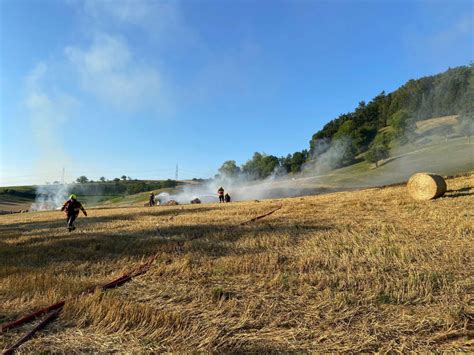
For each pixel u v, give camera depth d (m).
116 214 23.02
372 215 13.24
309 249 8.45
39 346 4.20
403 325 4.33
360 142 111.25
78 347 4.13
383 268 6.63
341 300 5.14
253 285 6.12
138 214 21.39
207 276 6.82
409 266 6.65
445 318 4.38
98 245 10.22
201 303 5.36
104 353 3.98
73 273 7.39
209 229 12.60
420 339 4.00
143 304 5.14
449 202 14.90
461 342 3.89
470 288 5.43
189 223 14.79
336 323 4.51
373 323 4.44
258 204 23.44
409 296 5.16
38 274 6.92
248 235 10.59
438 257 7.15
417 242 8.41
